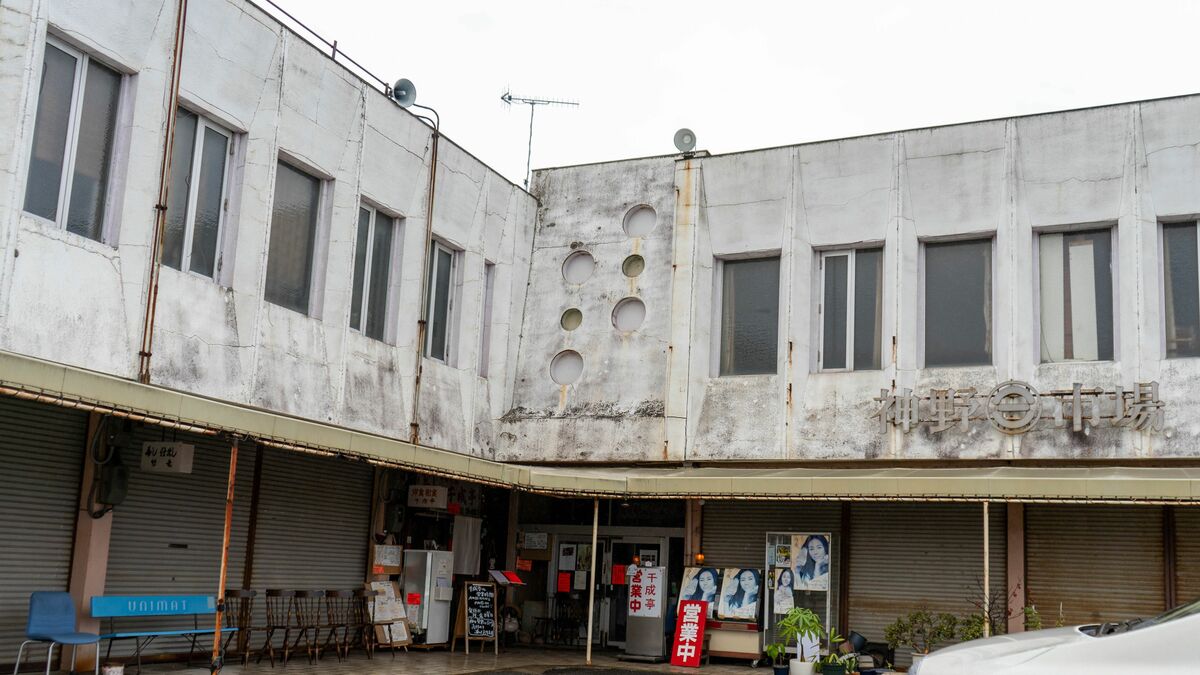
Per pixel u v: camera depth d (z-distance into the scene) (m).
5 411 11.51
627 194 18.84
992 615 15.22
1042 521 15.41
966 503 15.89
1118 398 14.59
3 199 10.50
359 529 16.42
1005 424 15.08
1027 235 15.68
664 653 16.70
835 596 16.41
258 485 14.58
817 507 16.83
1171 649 3.96
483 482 14.52
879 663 15.46
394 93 16.81
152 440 13.03
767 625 16.50
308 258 14.97
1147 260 14.90
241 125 13.55
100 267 11.48
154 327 12.09
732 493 14.47
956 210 16.17
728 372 17.55
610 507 18.75
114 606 11.78
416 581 16.61
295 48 14.41
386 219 16.55
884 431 15.84
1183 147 14.98
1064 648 4.14
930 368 16.02
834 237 16.91
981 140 16.16
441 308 17.72
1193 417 14.27
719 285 17.81
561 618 18.83
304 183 14.96
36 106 10.94
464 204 17.92
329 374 14.81
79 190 11.62
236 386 13.18
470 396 17.86
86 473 12.23
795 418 16.53
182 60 12.67
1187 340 14.74
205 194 13.30
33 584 11.70
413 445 13.02
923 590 15.92
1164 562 14.58
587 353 18.45
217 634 10.70
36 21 10.91
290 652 14.71
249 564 14.37
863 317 16.70
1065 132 15.70
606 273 18.67
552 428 18.22
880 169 16.73
